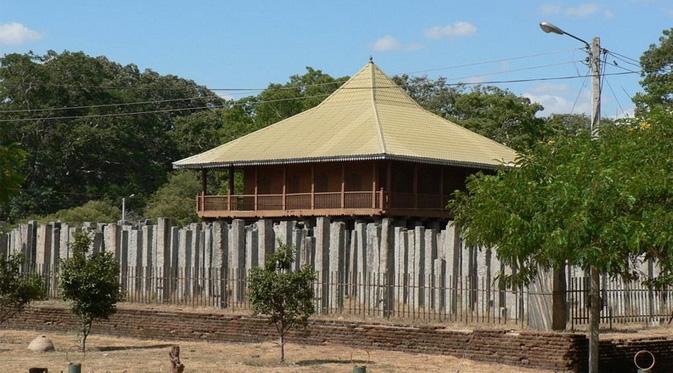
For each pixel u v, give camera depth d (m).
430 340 24.69
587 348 22.62
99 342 28.12
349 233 32.88
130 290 33.25
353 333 26.03
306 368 22.45
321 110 56.78
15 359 24.02
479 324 25.75
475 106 72.25
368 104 54.91
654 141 18.70
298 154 51.44
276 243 31.28
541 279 23.92
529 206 19.02
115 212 71.94
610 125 20.05
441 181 52.25
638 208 18.05
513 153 54.78
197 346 26.89
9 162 11.58
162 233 32.72
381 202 49.12
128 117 88.38
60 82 84.75
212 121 92.31
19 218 78.50
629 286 27.56
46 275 34.41
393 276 29.75
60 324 31.11
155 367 22.45
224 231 31.64
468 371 22.16
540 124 70.38
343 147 50.31
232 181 55.56
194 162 55.41
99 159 84.62
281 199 53.56
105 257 26.34
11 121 81.75
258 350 25.67
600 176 17.86
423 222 51.94
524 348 22.95
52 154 82.75
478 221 19.66
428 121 55.06
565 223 18.20
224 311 29.53
